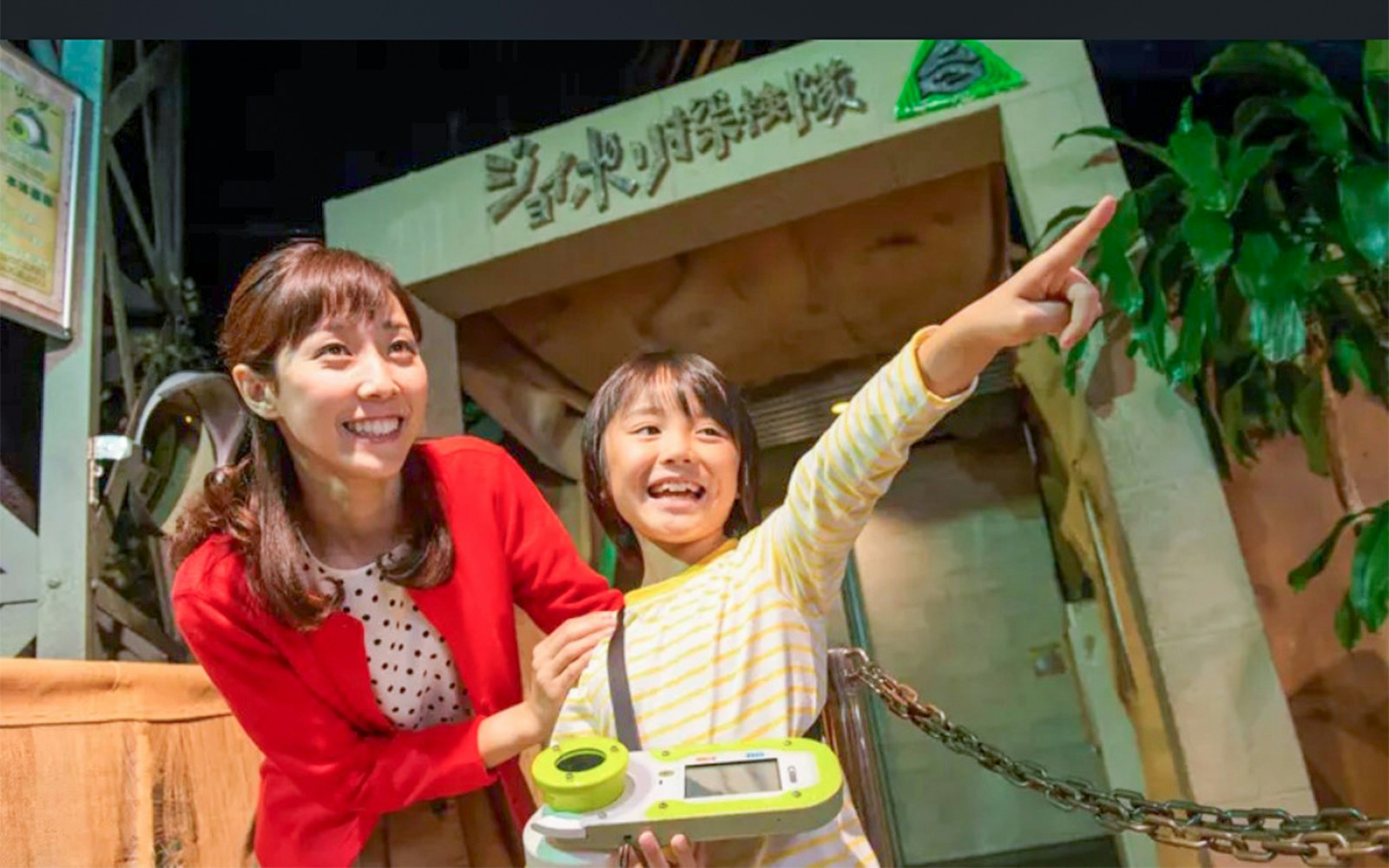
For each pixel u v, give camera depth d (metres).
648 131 2.72
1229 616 2.10
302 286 1.19
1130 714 2.94
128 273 2.65
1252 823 0.99
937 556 4.49
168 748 1.62
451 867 1.34
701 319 3.59
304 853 1.27
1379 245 1.85
